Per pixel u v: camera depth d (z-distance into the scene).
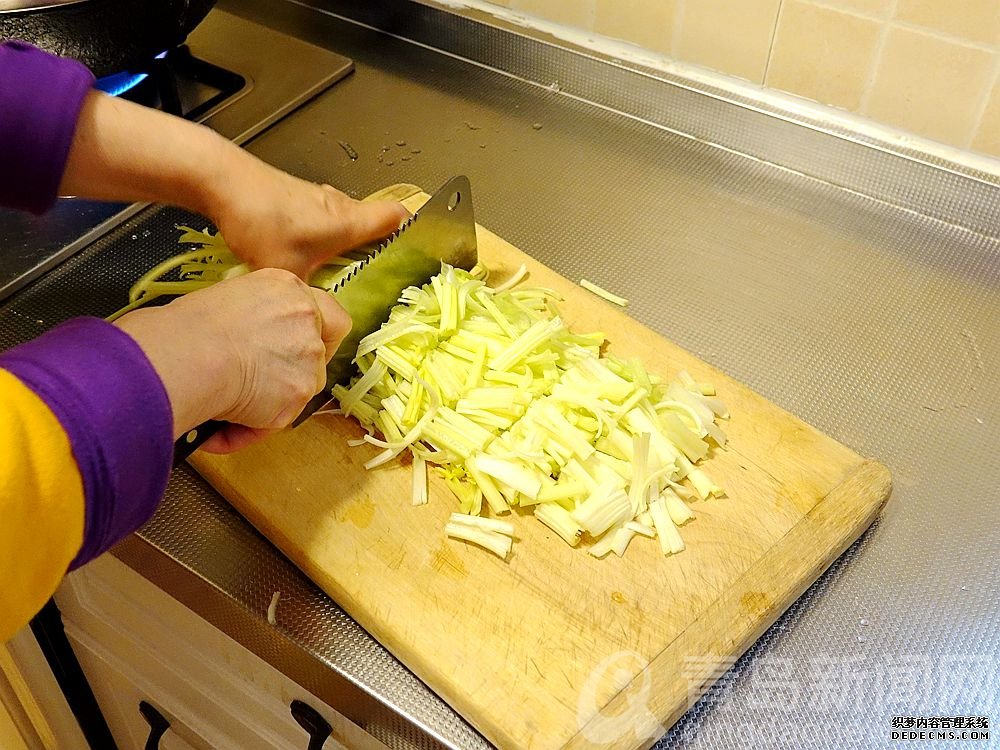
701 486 0.68
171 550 0.68
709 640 0.60
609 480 0.68
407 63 1.20
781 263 0.91
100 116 0.63
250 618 0.65
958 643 0.62
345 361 0.75
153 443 0.43
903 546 0.67
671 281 0.89
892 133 0.93
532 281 0.84
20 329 0.85
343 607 0.64
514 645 0.60
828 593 0.65
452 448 0.70
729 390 0.75
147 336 0.48
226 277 0.80
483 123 1.10
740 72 0.99
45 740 1.08
